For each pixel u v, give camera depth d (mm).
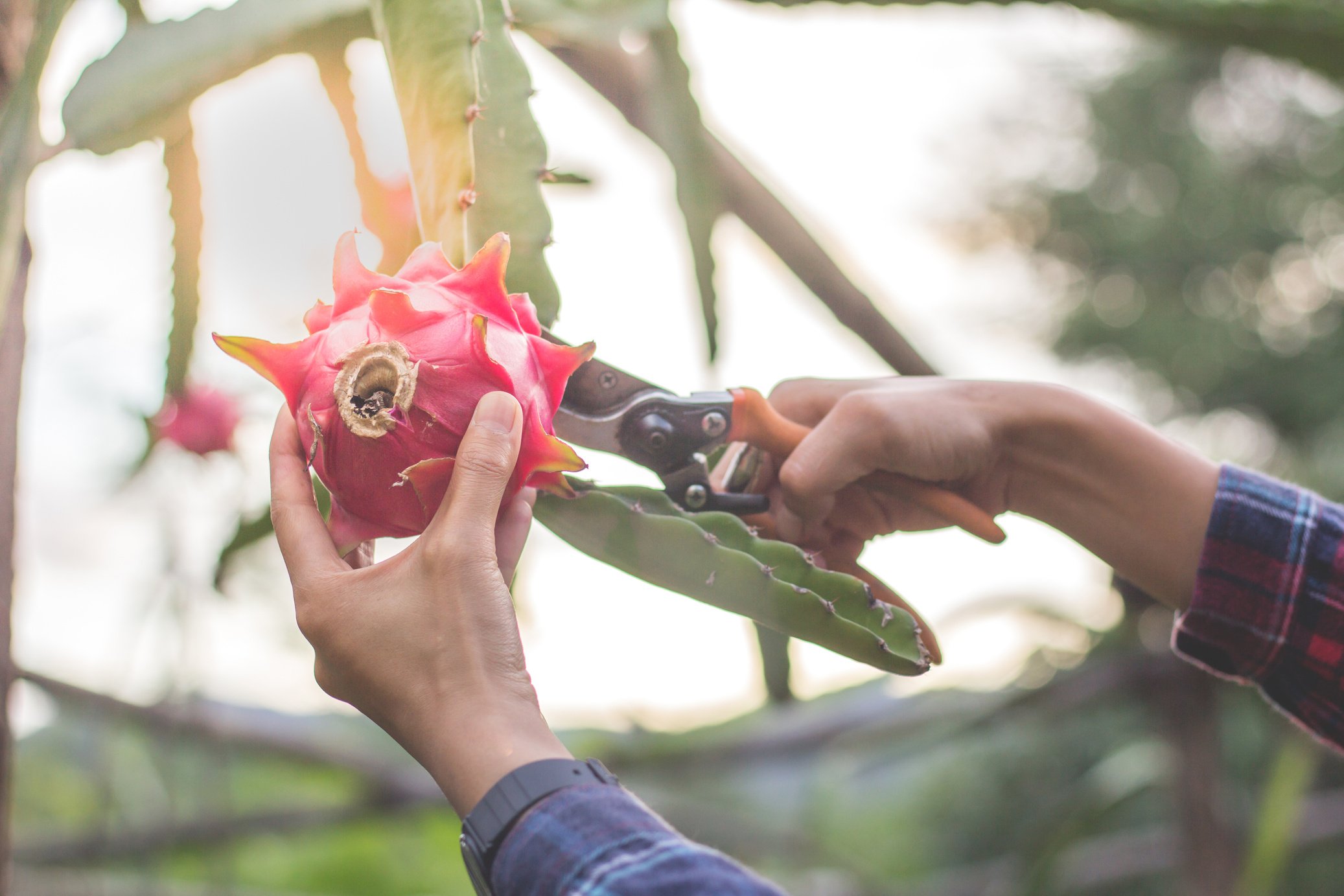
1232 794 2846
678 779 2209
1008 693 1966
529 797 570
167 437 1186
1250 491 808
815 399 811
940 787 3965
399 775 1796
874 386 810
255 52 733
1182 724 1866
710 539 658
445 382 595
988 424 788
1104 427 799
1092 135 4828
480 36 656
